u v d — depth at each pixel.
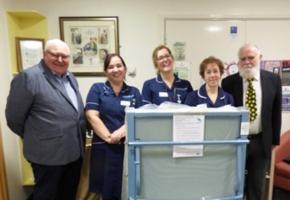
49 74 1.76
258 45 2.87
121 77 1.85
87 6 2.79
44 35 2.73
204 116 1.11
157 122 1.11
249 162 1.93
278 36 2.86
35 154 1.74
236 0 2.82
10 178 2.36
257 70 1.87
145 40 2.85
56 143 1.73
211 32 2.85
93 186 1.84
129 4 2.80
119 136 1.66
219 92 1.77
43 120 1.71
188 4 2.82
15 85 1.70
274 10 2.83
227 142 1.14
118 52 2.84
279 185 2.50
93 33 2.81
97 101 1.82
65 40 2.80
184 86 2.00
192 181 1.19
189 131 1.12
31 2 2.74
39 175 1.78
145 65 2.88
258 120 1.85
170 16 2.81
